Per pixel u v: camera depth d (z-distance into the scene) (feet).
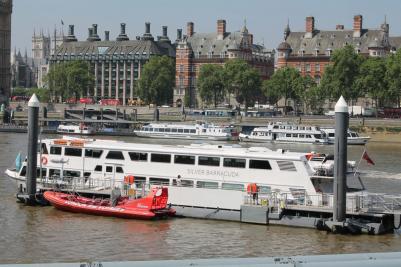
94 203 211.00
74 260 162.30
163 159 221.46
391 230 195.11
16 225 195.52
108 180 224.74
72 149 232.12
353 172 217.56
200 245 177.99
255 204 203.31
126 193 219.00
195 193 210.18
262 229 194.90
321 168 211.00
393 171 346.33
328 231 190.70
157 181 221.46
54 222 199.62
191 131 599.57
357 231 189.06
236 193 205.98
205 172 216.13
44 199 220.64
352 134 550.36
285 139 568.82
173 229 193.88
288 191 207.62
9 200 230.48
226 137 589.32
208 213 206.28
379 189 275.18
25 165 238.48
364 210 195.62
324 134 558.56
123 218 205.57
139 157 224.12
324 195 202.28
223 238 185.16
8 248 171.94
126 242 179.52
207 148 220.43
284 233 190.60
